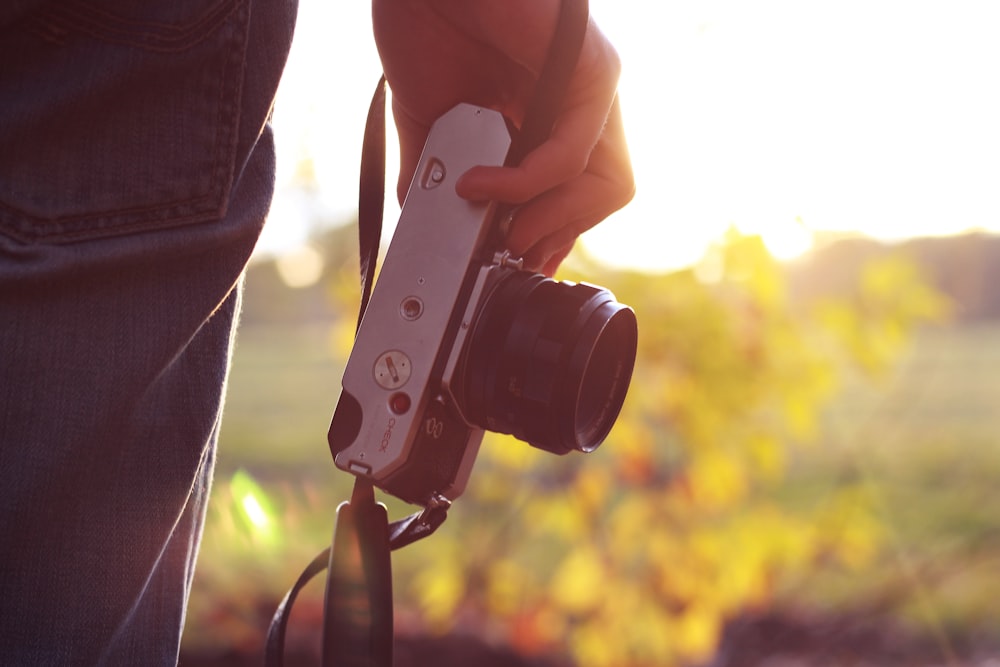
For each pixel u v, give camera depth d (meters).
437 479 0.90
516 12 0.82
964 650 3.86
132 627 0.80
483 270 0.85
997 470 7.65
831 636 3.65
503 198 0.83
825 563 3.68
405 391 0.85
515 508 3.23
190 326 0.78
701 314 2.78
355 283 3.15
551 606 3.09
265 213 0.83
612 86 0.88
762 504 2.93
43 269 0.71
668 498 2.80
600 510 2.91
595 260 2.80
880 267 2.82
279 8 0.83
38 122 0.71
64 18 0.71
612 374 0.96
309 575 0.88
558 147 0.84
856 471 3.29
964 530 5.72
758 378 2.78
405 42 0.91
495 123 0.85
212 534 3.45
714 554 2.76
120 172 0.74
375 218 0.92
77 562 0.74
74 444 0.73
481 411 0.88
